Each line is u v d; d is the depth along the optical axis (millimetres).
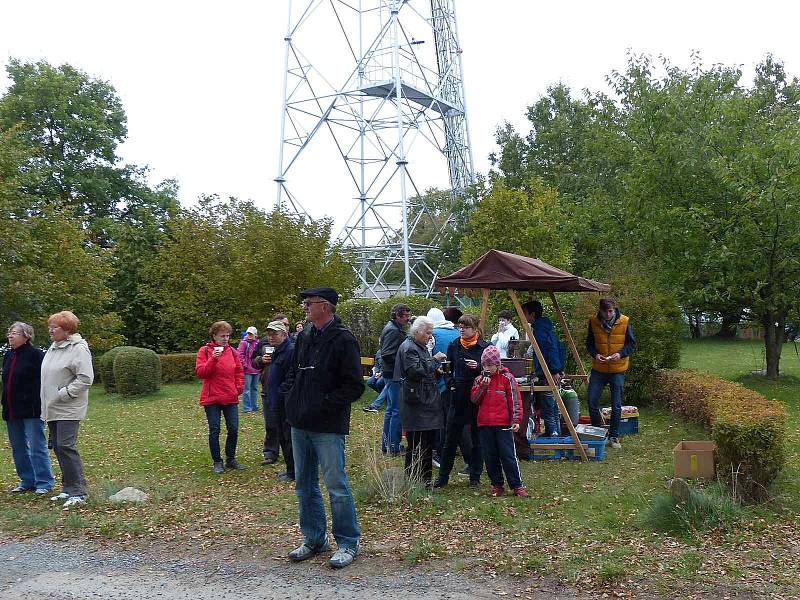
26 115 33719
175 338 28672
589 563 5719
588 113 20297
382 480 7887
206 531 6863
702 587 5254
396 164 28984
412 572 5684
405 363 8195
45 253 21891
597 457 9734
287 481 9148
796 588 5223
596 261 21203
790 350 29766
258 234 25500
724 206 16953
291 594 5320
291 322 24281
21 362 8555
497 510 7328
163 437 12930
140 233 32125
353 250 28703
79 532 6969
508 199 19156
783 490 7676
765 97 23297
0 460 10977
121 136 37312
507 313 11578
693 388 12109
